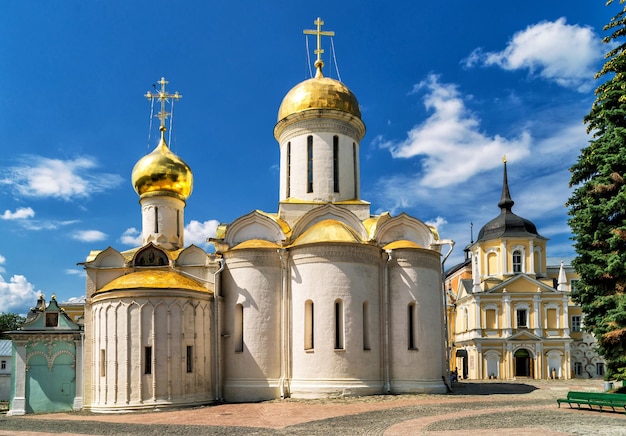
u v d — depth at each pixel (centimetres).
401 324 3534
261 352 3419
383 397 3247
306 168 4009
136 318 3125
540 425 2166
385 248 3659
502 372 6291
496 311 6475
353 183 4106
